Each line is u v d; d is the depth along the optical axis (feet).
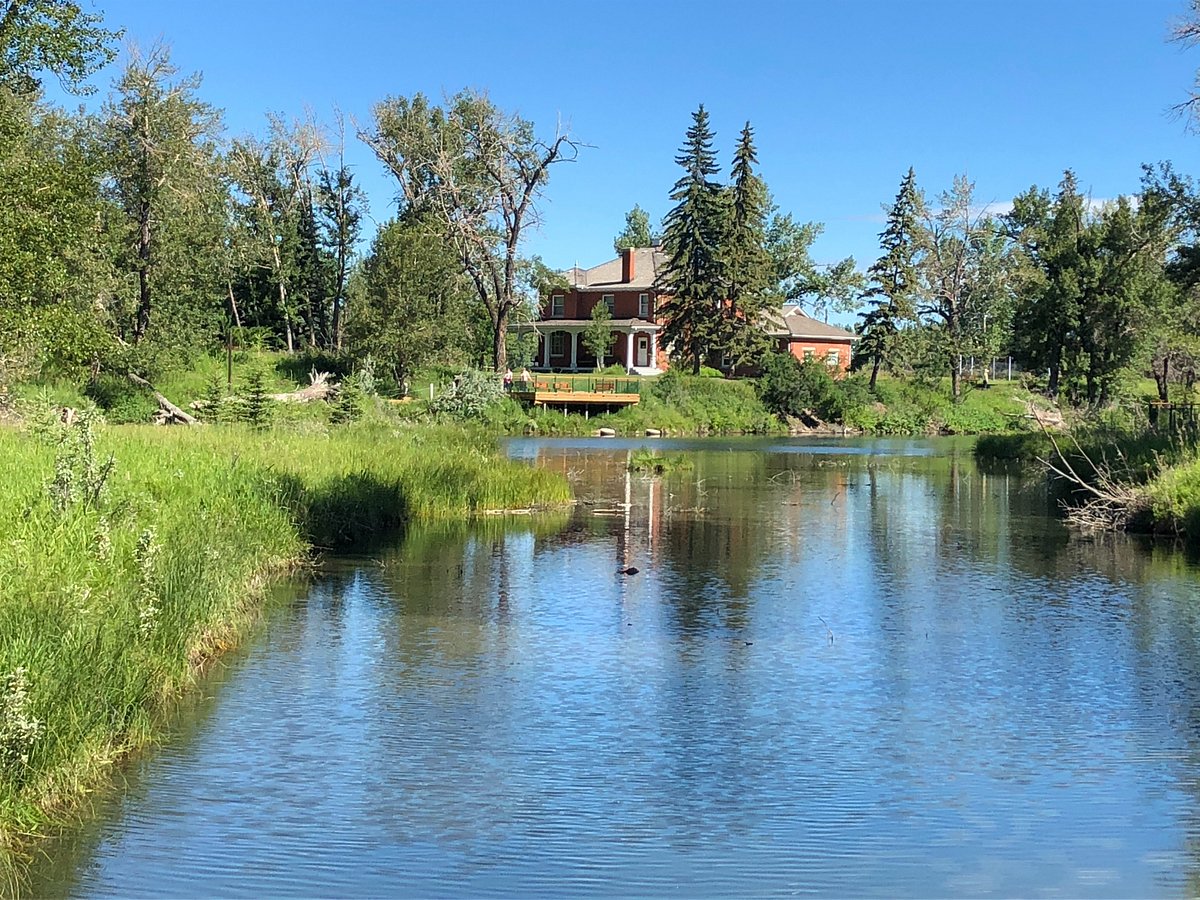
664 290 254.27
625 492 100.32
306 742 31.81
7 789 25.09
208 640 40.81
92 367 139.44
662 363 276.21
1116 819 27.35
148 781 28.68
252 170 231.09
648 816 27.17
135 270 165.99
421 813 27.12
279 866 24.20
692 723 34.17
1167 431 94.89
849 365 276.00
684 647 43.32
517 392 199.62
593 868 24.41
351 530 66.95
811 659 41.81
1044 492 102.58
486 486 83.46
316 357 201.57
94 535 40.04
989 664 41.22
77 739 27.89
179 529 45.47
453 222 209.97
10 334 81.00
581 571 59.16
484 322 243.40
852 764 30.89
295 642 42.83
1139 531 76.74
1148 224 176.14
